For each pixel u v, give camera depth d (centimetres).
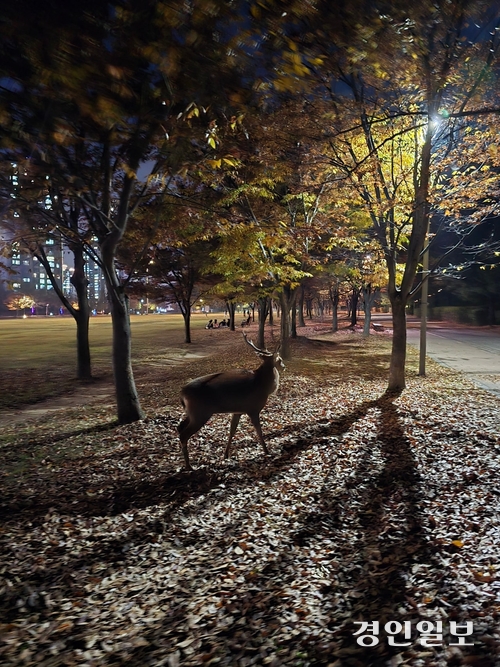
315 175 1251
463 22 577
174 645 329
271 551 453
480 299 4356
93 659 320
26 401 1362
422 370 1502
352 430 844
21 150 569
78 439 894
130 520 541
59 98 452
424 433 791
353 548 445
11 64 396
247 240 1283
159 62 372
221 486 622
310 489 596
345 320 6038
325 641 316
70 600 395
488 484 554
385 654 299
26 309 12144
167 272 2973
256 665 301
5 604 390
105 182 791
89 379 1703
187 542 486
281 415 999
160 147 679
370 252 1559
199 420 672
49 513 568
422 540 439
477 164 1219
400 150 1180
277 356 696
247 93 416
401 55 534
